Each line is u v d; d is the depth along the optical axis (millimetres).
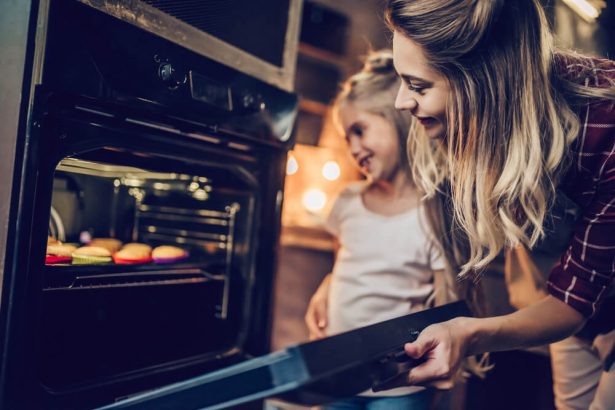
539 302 805
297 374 472
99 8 723
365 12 2287
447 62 692
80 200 1059
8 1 681
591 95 753
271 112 1029
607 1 1785
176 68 833
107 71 726
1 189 674
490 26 677
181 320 995
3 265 664
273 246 1096
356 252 1276
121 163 860
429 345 652
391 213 1279
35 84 662
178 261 1003
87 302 836
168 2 834
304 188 2793
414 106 753
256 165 1055
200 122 892
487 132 741
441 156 1039
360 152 1277
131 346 900
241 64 992
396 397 1122
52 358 782
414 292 1185
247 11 1002
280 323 2363
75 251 895
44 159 685
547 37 746
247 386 499
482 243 812
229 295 1071
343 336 569
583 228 792
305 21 2227
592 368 1126
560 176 793
